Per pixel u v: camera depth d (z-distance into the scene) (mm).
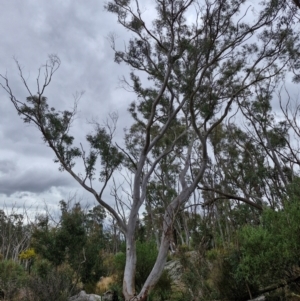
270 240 11766
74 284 17469
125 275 15656
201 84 17969
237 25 18031
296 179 15531
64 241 18906
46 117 16938
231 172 25422
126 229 16281
